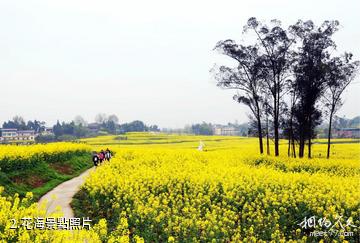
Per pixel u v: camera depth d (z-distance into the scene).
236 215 16.41
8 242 10.49
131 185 20.02
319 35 38.16
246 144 82.00
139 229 14.91
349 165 33.00
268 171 25.20
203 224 14.40
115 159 32.16
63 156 34.84
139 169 26.22
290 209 17.16
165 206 16.89
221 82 42.19
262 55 40.47
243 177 23.12
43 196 21.31
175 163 31.28
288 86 40.50
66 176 29.20
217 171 25.31
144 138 115.50
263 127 45.53
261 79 40.94
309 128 40.56
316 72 37.81
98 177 21.55
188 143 93.75
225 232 13.94
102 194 19.09
